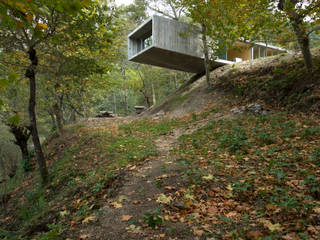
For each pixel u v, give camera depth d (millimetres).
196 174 4719
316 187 3387
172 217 3293
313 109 8156
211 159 5805
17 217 7730
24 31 6648
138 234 3012
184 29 16734
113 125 16141
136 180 5270
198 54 17359
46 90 14461
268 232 2543
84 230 3451
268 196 3473
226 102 13219
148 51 16172
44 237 3320
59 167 10258
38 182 10180
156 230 3025
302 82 10219
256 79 13625
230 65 18984
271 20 8961
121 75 26828
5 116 13141
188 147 7742
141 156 7586
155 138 10570
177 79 36312
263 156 5305
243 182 4039
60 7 1265
